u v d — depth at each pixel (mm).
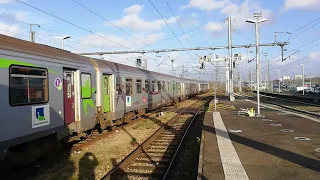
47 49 10617
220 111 24531
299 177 7000
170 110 30234
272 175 7176
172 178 8789
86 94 13102
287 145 10547
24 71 8969
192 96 59031
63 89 11242
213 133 13344
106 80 15773
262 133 13219
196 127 18828
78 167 9852
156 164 10141
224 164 8172
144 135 15789
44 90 9930
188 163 10414
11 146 8320
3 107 8062
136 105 20922
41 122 9664
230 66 36812
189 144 13602
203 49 34594
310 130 13992
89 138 14367
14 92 8492
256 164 8156
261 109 26453
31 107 9195
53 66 10492
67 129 11430
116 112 16719
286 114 21656
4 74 8148
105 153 11711
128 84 19234
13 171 9305
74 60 12156
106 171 9438
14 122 8453
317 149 9859
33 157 9648
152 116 24797
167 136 15664
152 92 26031
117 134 15906
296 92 79188
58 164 10180
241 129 14477
